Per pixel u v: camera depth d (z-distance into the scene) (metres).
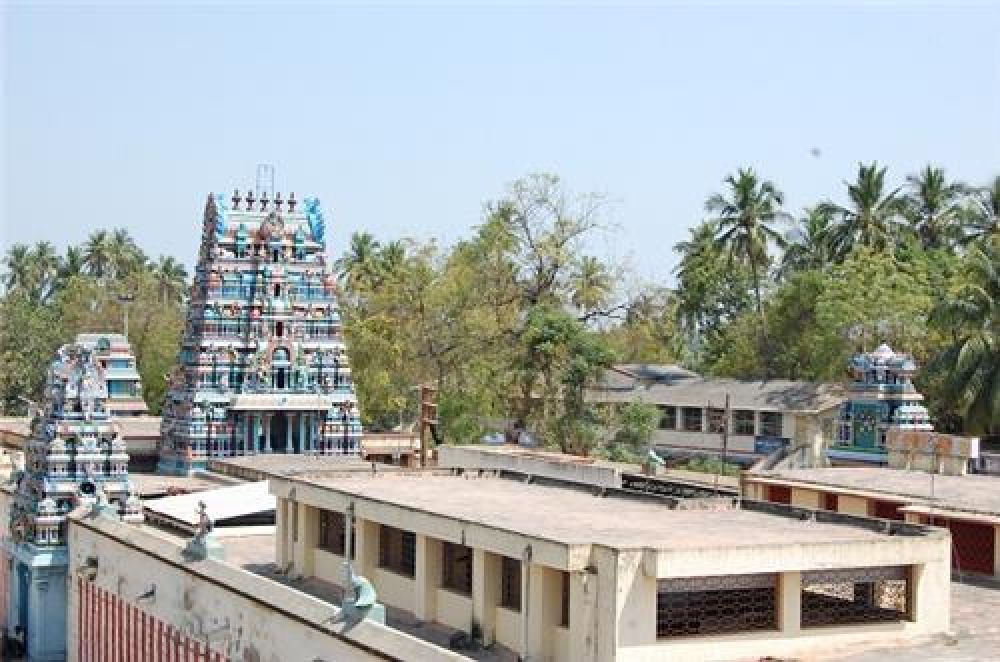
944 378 83.69
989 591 34.88
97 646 44.56
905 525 30.67
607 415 96.06
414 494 37.31
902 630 28.88
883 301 94.44
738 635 27.14
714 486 46.72
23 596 50.34
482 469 45.06
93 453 48.66
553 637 28.02
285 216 70.62
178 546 38.00
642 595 26.28
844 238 111.00
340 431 70.81
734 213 114.38
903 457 49.56
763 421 95.38
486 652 29.61
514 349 98.94
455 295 99.31
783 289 111.25
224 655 33.81
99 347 84.12
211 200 69.81
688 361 129.88
